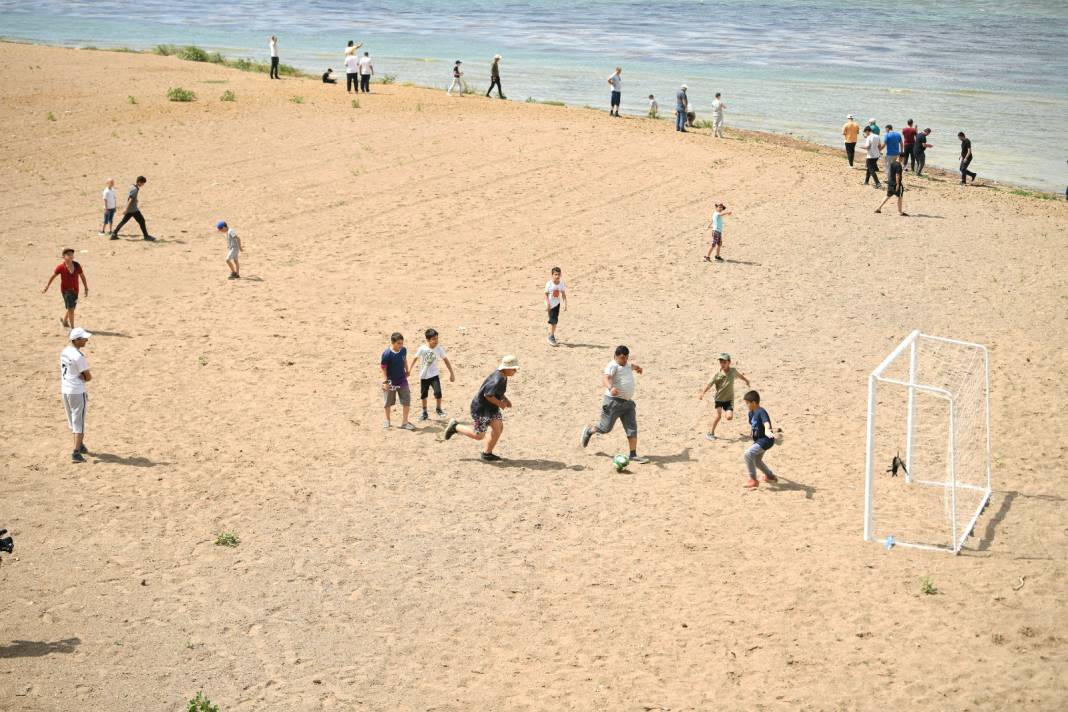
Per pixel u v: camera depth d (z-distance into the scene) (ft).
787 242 152.35
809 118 256.52
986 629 61.26
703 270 138.92
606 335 114.73
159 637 58.95
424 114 220.64
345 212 157.58
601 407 92.22
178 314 115.85
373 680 55.98
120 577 64.90
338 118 213.05
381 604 63.26
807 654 58.80
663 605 63.93
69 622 59.82
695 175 187.21
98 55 281.54
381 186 171.12
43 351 102.94
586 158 193.57
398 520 73.97
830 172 196.75
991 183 198.90
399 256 139.74
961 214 171.42
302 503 75.97
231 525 72.23
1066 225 165.89
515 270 136.26
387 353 88.02
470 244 145.89
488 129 210.79
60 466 79.56
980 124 252.21
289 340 109.40
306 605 62.90
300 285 127.34
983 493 80.74
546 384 100.83
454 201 165.07
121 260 133.28
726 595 65.10
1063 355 111.55
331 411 92.89
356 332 112.57
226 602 62.85
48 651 56.90
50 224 145.28
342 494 77.66
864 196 180.45
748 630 61.21
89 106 211.20
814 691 55.36
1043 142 233.76
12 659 55.93
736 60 359.25
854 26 474.49
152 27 437.17
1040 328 119.96
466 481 80.64
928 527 74.90
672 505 77.56
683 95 219.41
